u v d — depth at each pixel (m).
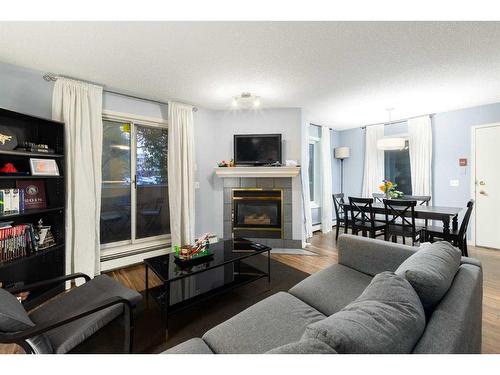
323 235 4.92
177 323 1.95
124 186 3.33
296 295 1.63
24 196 2.37
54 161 2.49
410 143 4.52
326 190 5.19
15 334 1.12
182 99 3.47
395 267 1.72
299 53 2.22
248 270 2.66
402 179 4.86
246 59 2.34
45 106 2.60
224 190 4.03
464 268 1.29
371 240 1.89
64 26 1.81
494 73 2.67
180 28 1.84
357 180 5.50
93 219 2.80
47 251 2.36
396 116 4.48
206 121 3.98
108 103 3.10
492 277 2.73
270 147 3.87
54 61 2.35
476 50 2.19
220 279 2.41
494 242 3.77
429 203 4.29
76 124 2.68
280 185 3.89
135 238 3.40
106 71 2.57
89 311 1.28
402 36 1.97
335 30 1.88
